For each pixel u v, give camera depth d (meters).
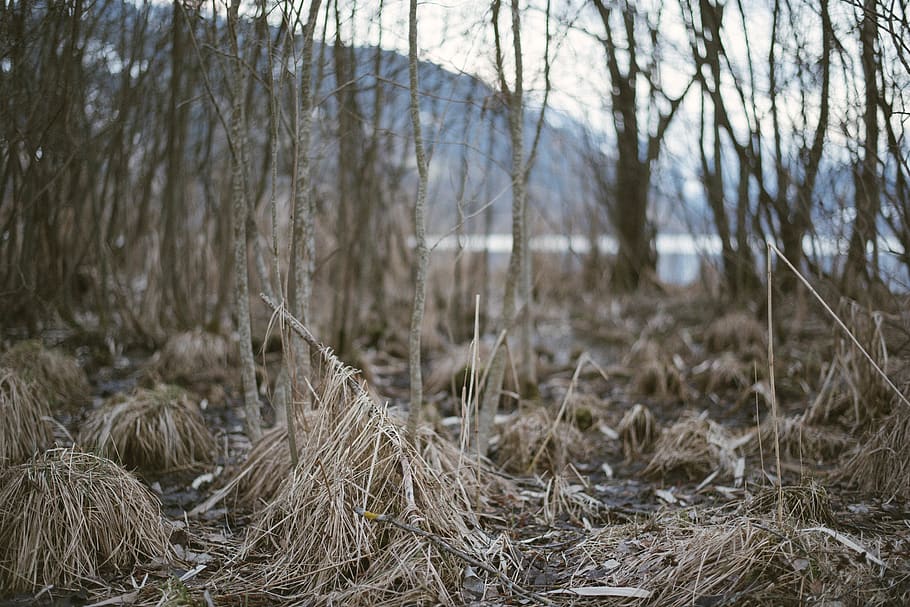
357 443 2.96
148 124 6.02
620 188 9.09
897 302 4.27
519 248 3.82
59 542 2.73
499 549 2.91
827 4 3.98
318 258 6.66
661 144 7.07
